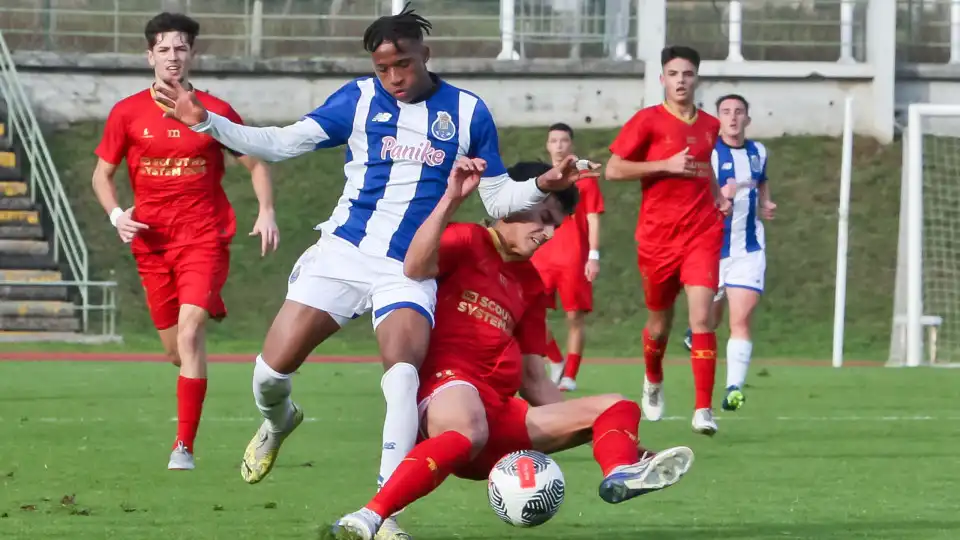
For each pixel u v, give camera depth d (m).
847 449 20.44
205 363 18.14
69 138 56.16
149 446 20.34
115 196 18.69
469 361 12.35
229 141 12.81
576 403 12.29
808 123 58.66
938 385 33.38
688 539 12.84
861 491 16.16
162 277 18.61
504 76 58.22
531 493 11.64
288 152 13.25
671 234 22.55
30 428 22.72
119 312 49.09
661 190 22.58
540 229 12.64
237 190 53.62
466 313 12.48
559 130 29.47
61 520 13.72
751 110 58.62
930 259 51.41
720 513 14.43
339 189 54.09
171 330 18.97
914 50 62.88
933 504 15.12
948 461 19.05
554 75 58.19
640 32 58.97
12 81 57.03
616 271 50.44
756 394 30.86
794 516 14.24
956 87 60.41
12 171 52.88
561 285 30.81
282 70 58.19
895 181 55.72
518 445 12.41
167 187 18.23
